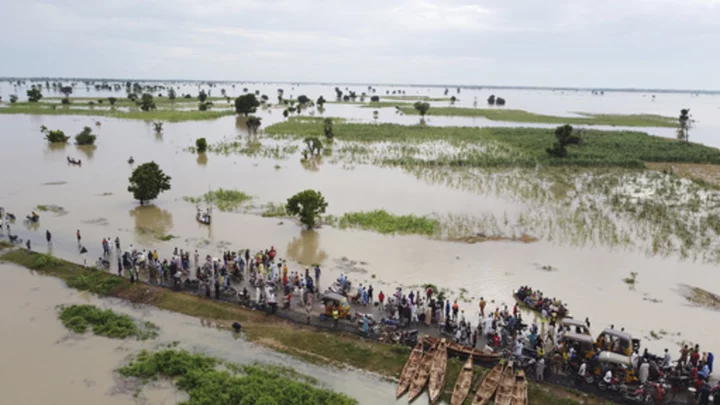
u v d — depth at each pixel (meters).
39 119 118.88
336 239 40.56
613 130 116.81
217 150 80.38
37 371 22.92
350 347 25.08
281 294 30.83
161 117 123.88
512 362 23.17
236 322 27.36
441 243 40.12
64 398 21.03
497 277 34.00
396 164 71.12
